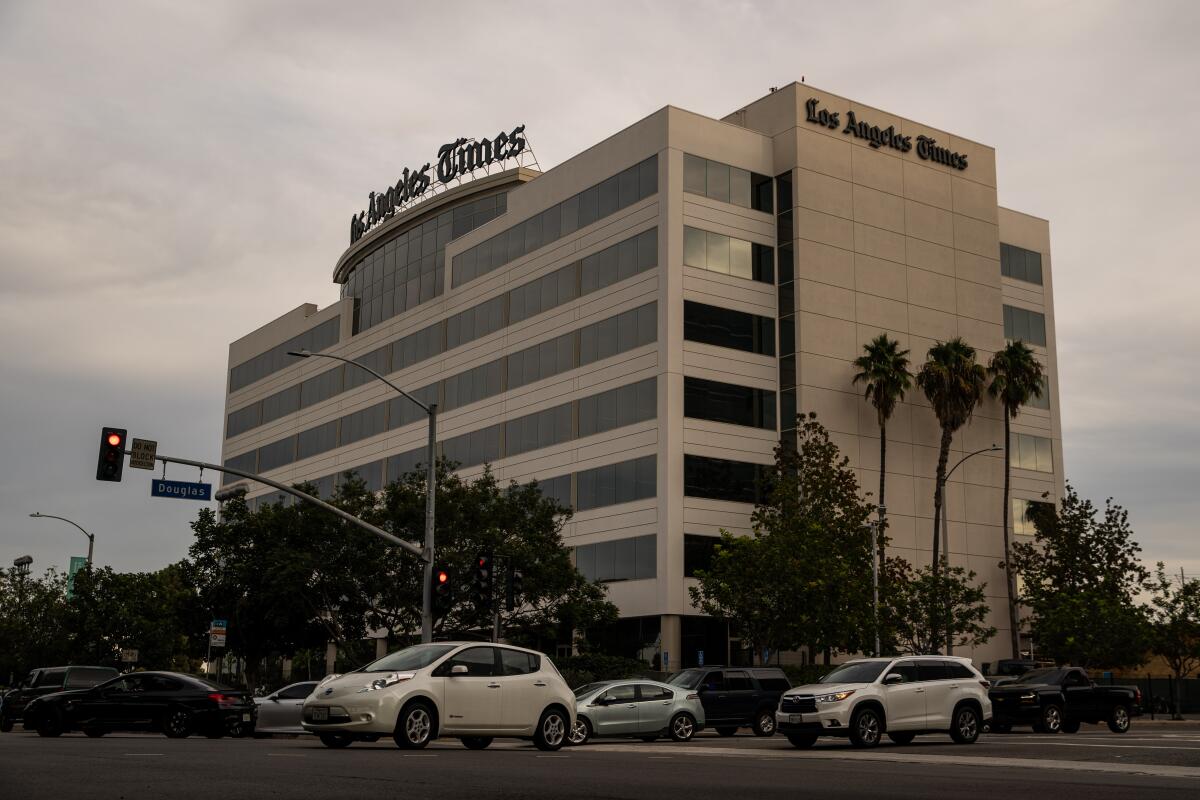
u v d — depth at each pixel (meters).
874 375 58.62
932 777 14.98
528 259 65.88
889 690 23.70
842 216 61.75
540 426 63.00
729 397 57.44
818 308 59.69
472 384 68.81
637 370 57.38
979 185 68.56
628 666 48.88
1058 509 70.00
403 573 45.00
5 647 61.25
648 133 59.00
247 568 48.03
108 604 59.34
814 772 15.85
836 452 54.91
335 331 84.69
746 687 33.97
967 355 61.62
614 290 59.59
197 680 28.02
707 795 11.91
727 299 58.31
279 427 90.38
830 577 47.47
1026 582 63.12
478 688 20.25
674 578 53.97
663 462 54.94
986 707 25.09
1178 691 53.59
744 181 60.31
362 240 82.50
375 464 77.00
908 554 61.22
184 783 12.40
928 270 64.88
